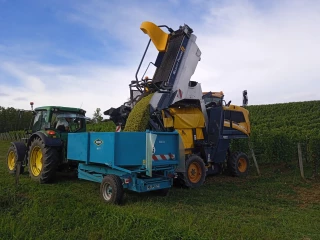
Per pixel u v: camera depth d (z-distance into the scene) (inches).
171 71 285.0
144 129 257.8
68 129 321.4
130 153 217.6
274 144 447.8
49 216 173.9
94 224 162.6
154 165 221.8
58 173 349.1
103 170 235.0
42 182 285.6
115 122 306.7
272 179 352.2
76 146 253.8
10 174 342.3
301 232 164.4
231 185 309.9
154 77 300.4
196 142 322.0
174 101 284.0
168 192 256.7
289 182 330.6
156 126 271.9
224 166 377.4
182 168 246.5
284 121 1011.9
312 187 305.7
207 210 205.2
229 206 217.6
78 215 176.1
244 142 468.4
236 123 360.8
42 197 220.4
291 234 159.9
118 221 164.7
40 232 151.3
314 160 365.1
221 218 184.5
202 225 163.6
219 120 331.6
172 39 302.5
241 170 376.5
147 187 221.5
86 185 282.2
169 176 235.5
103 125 773.9
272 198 251.4
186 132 313.3
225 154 351.9
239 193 268.4
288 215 200.1
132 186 215.5
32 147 302.4
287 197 260.5
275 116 1253.7
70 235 146.6
